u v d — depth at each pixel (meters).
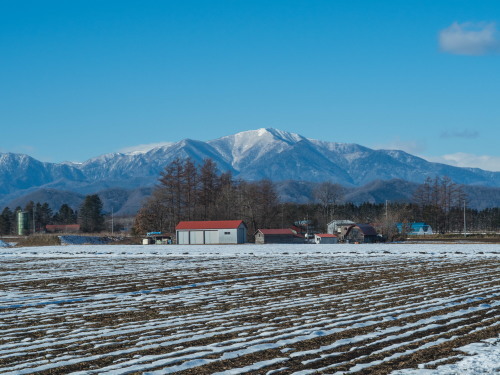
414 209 196.50
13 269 54.94
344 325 24.02
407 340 21.22
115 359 18.52
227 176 152.12
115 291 37.06
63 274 49.00
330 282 41.25
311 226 165.00
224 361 18.20
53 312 28.41
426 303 30.17
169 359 18.34
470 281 41.44
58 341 21.23
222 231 119.50
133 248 98.69
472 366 17.50
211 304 30.67
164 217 142.25
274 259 66.56
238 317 26.28
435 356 18.84
